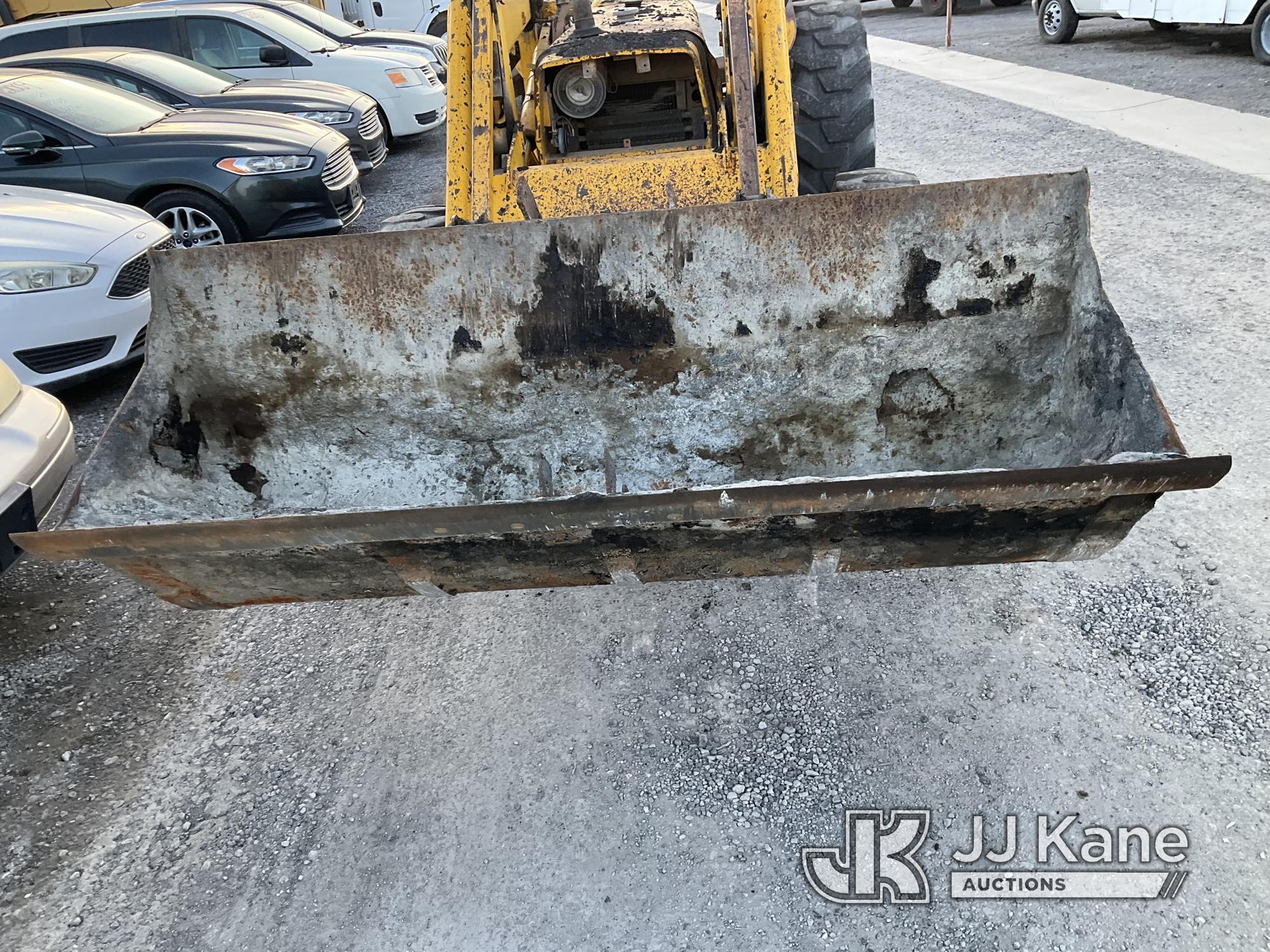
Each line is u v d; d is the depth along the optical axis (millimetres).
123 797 2498
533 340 2686
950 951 1923
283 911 2152
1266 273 4570
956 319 2572
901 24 15438
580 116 3447
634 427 2768
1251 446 3275
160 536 1886
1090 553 2117
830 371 2670
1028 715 2414
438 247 2576
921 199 2465
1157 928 1908
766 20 3174
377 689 2805
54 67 7266
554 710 2643
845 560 2133
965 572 2965
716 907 2057
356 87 9820
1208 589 2723
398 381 2721
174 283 2578
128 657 3047
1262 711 2322
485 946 2023
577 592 3133
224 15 9320
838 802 2260
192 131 6141
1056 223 2445
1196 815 2107
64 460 3295
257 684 2879
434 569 2121
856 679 2605
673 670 2729
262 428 2740
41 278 4348
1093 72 9562
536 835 2270
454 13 3295
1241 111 7359
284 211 6305
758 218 2529
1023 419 2596
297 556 2014
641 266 2600
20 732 2738
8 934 2141
